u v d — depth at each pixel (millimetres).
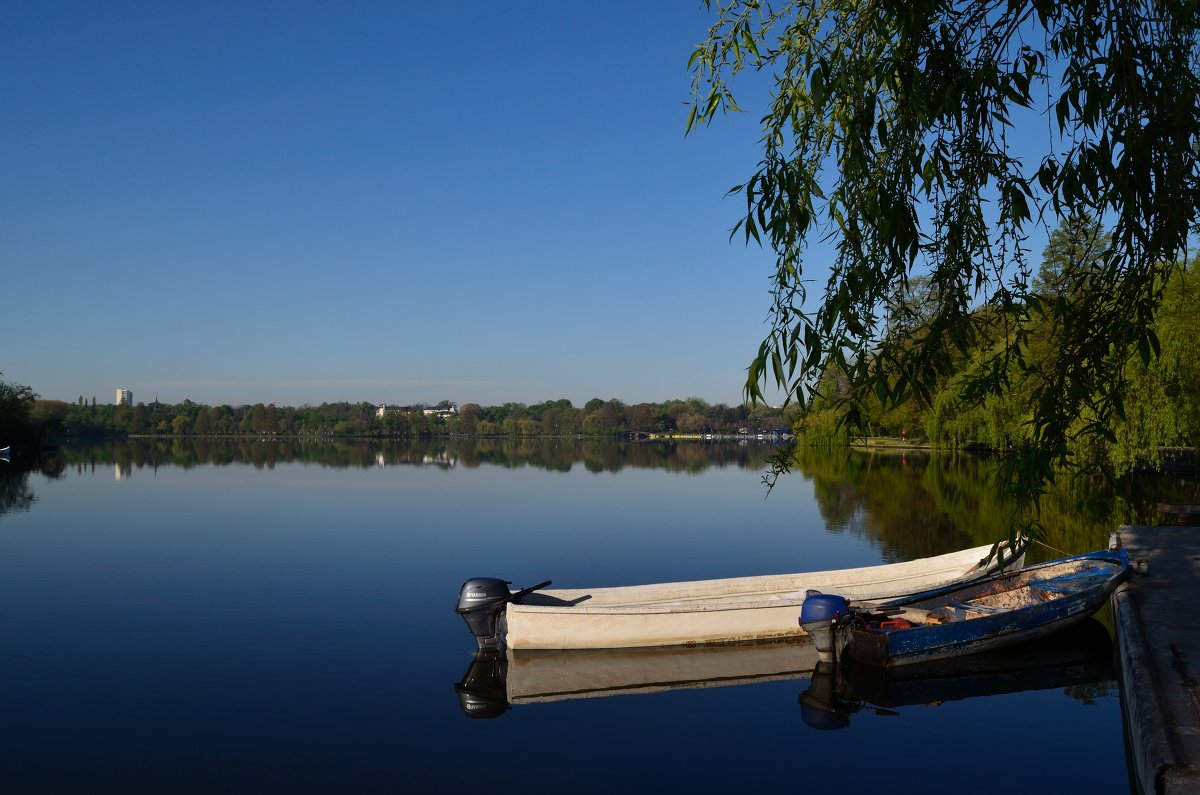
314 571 17391
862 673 10156
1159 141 3566
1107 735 8125
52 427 103250
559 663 10758
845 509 27094
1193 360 21359
